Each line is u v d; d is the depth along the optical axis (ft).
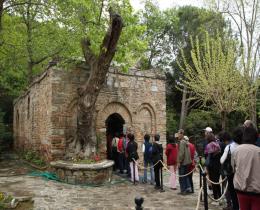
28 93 62.13
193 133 81.71
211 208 28.19
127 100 50.96
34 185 35.83
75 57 46.26
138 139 51.67
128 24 44.52
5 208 26.21
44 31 57.16
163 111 55.01
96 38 41.93
